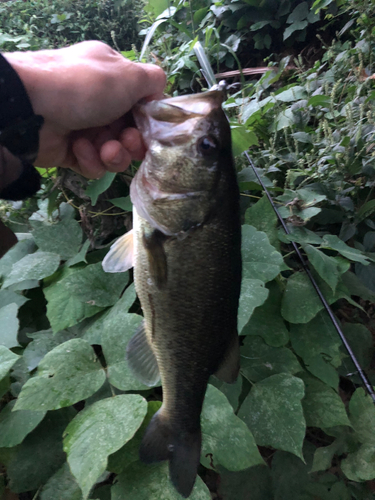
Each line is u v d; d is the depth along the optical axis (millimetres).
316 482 390
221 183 292
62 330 458
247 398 396
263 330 441
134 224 311
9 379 406
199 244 290
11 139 267
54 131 301
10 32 1295
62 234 521
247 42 1047
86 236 544
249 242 463
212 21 1029
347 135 586
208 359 310
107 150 310
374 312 552
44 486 343
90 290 452
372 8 776
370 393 414
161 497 315
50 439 376
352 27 937
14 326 425
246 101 691
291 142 657
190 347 304
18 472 359
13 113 264
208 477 411
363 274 522
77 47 304
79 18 1282
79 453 312
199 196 288
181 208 289
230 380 330
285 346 469
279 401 385
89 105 288
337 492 384
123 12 1263
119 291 463
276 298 473
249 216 510
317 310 451
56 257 495
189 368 309
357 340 486
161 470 329
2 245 325
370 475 375
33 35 1239
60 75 279
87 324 455
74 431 332
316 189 555
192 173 288
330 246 489
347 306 560
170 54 829
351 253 481
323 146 618
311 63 989
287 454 406
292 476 393
